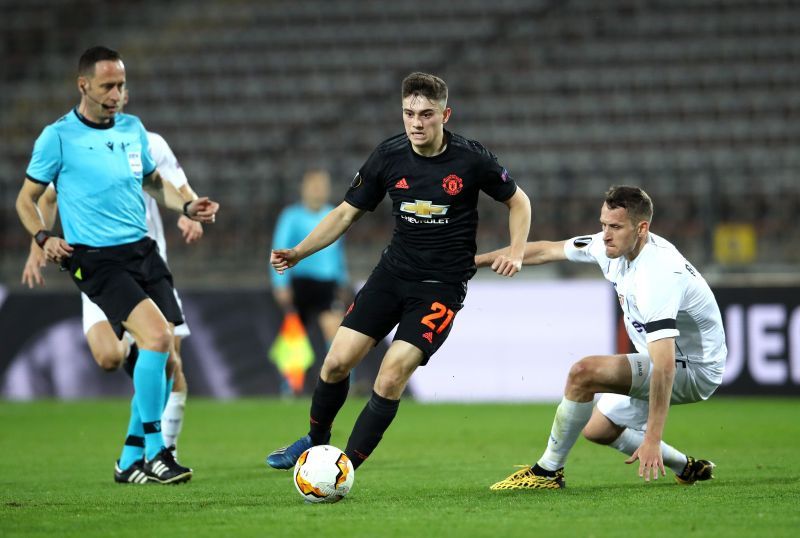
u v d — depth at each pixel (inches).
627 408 882.1
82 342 2127.2
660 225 2583.7
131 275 950.4
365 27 3385.8
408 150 840.9
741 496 793.6
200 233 1086.4
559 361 2074.3
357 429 824.3
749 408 1802.4
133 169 963.3
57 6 3535.9
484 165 842.2
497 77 3149.6
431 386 2108.8
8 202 2765.7
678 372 852.6
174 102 3221.0
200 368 2124.8
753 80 3053.6
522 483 855.7
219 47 3403.1
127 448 960.3
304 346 2112.5
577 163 2842.0
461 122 3019.2
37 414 1784.0
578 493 823.1
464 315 2108.8
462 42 3299.7
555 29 3282.5
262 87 3240.7
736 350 1987.0
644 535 624.4
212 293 2132.1
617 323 2058.3
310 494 773.3
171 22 3499.0
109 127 964.0
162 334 925.8
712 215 2303.2
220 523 679.7
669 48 3154.5
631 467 1053.8
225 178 2736.2
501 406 1945.1
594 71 3125.0
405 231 845.8
